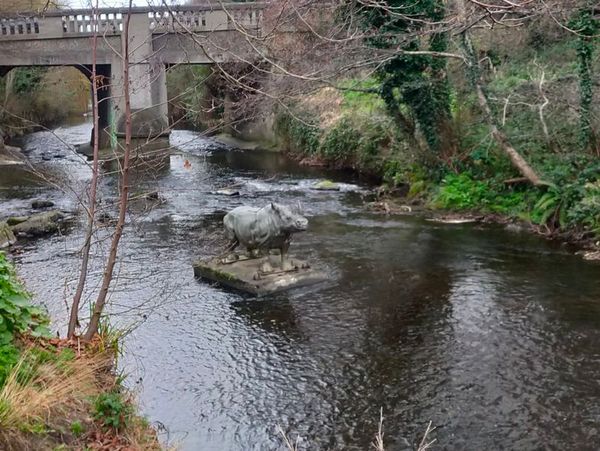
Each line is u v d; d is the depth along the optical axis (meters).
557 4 11.59
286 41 15.89
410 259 12.84
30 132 41.44
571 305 10.09
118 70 28.22
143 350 8.78
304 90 15.48
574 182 14.62
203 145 33.62
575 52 16.00
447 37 16.95
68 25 28.11
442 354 8.48
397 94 21.16
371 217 16.75
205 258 12.89
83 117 51.75
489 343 8.77
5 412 4.92
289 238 11.21
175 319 9.84
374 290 10.98
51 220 16.30
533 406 7.14
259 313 10.02
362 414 7.09
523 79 16.45
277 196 19.97
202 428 6.86
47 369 5.96
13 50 28.39
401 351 8.60
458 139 18.44
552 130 15.79
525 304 10.19
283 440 6.61
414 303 10.34
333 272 11.96
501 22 8.45
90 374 6.55
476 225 15.67
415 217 16.62
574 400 7.23
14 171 25.58
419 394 7.48
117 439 5.71
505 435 6.61
